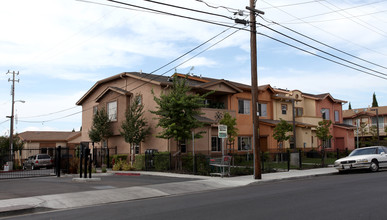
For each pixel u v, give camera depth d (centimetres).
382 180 1410
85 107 3469
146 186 1373
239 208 867
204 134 2634
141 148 2678
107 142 3020
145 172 2120
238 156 2556
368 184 1288
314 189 1195
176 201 1034
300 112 3819
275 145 3150
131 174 2070
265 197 1040
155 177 1809
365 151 2053
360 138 4956
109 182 1548
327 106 4109
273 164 2517
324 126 3488
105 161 2786
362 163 1911
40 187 1400
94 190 1273
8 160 2994
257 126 1667
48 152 4412
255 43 1673
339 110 4300
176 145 2480
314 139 3688
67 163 2175
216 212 826
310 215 761
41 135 4578
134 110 2542
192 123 2098
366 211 789
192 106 2116
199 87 2620
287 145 3325
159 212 853
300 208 843
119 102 2869
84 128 3444
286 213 788
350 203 892
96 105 3278
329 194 1059
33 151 4316
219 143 2791
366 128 4403
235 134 2655
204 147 2622
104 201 1088
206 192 1280
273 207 866
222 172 1820
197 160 2012
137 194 1202
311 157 3319
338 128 4094
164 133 2095
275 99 3441
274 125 3053
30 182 1642
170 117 2134
